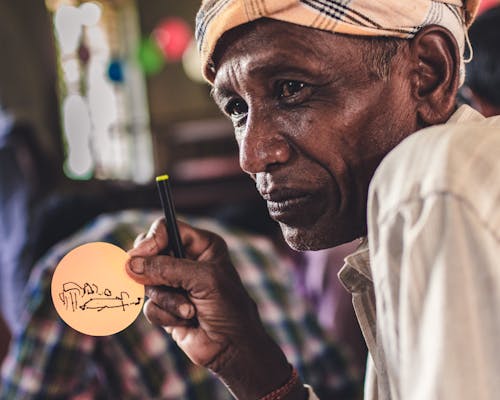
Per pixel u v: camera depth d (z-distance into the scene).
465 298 0.62
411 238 0.66
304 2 0.85
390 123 0.89
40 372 1.61
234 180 5.41
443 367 0.61
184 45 6.76
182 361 1.62
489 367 0.61
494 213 0.64
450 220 0.64
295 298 1.87
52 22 5.86
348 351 1.88
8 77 5.22
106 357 1.62
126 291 1.05
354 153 0.88
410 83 0.91
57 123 5.62
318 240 0.92
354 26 0.85
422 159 0.69
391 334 0.69
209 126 7.14
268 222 2.75
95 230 1.71
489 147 0.67
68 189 5.42
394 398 0.70
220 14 0.88
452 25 0.92
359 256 0.94
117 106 6.73
